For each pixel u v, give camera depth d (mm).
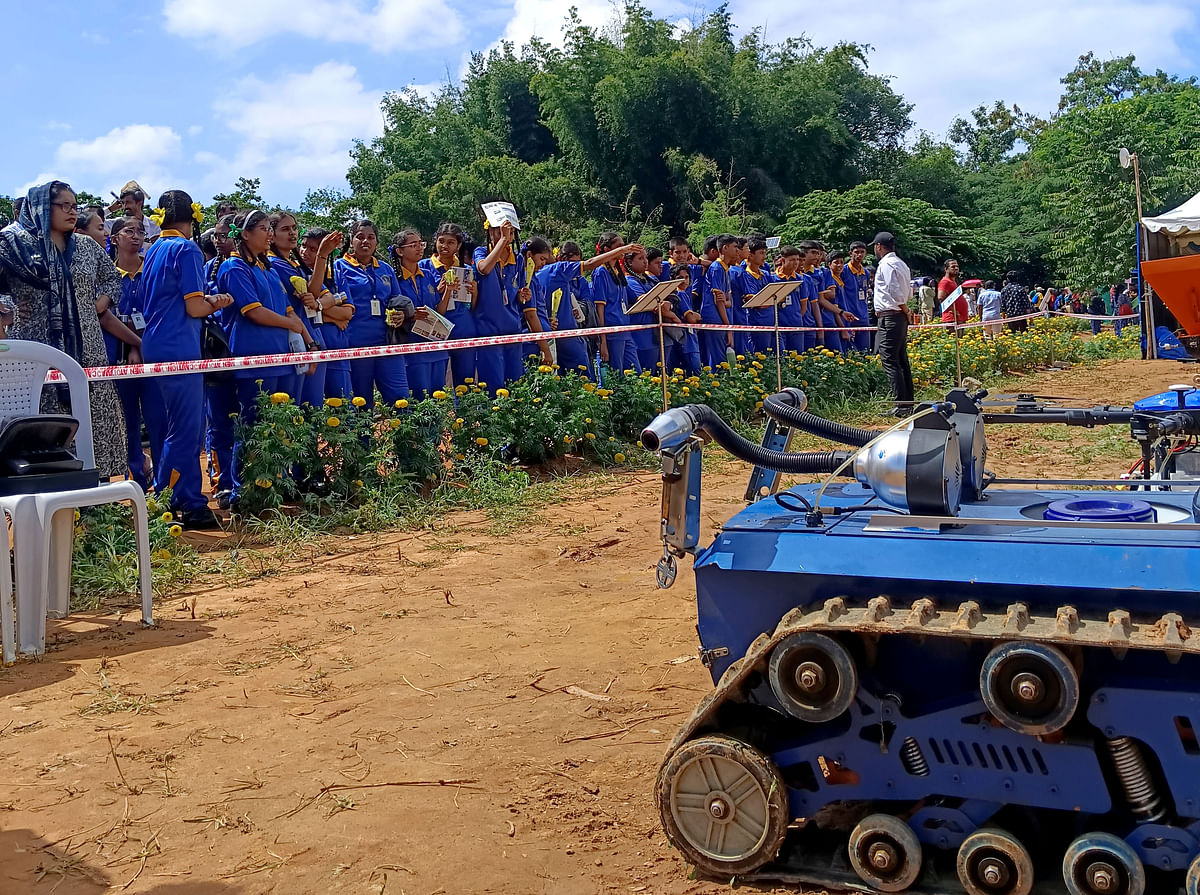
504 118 52000
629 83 43000
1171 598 2424
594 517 7570
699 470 3061
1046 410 3994
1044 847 2625
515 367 10289
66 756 3727
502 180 42844
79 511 6102
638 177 44188
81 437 5387
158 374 6785
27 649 4777
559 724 3916
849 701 2535
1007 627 2381
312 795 3398
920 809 2637
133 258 8422
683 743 2805
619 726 3891
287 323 7832
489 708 4082
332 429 7793
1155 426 4086
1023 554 2561
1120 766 2457
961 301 21266
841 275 17719
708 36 46844
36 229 6953
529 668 4512
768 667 2637
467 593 5660
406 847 3066
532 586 5793
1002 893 2488
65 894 2863
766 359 13898
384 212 43656
